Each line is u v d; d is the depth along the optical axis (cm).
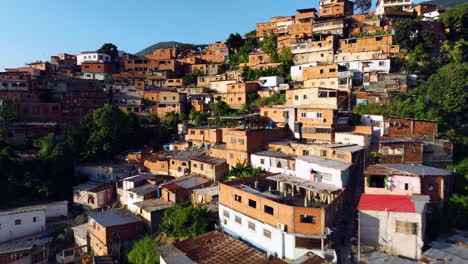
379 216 2600
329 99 5103
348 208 3155
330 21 8206
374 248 2616
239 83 7062
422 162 3553
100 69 9856
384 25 8088
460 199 2891
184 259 2630
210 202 3784
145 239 3509
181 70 10281
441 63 6128
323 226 2575
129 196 4534
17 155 5375
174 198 4059
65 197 5375
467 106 4288
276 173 3772
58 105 7106
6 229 4209
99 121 5950
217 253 2717
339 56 7256
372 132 4234
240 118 5494
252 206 3030
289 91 5716
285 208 2692
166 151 5916
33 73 8969
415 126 4103
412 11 8638
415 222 2478
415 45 6638
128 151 6159
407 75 5706
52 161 5356
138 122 6731
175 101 7944
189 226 3344
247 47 9950
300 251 2623
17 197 5081
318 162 3538
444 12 7769
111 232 3650
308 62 7706
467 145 3872
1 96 7056
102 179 5403
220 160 4731
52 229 4553
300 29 8638
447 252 2394
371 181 3086
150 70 9988
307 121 4588
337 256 2555
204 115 6956
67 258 3884
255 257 2623
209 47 11088
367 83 5759
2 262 3719
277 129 4756
